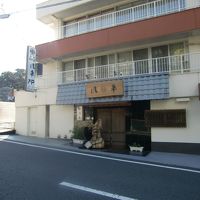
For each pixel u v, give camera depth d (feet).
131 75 51.52
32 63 63.87
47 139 62.64
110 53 60.90
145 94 48.44
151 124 49.83
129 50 58.49
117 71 57.21
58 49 63.82
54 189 23.58
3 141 56.18
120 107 57.72
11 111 101.96
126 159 39.93
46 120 67.97
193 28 47.24
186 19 48.03
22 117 73.77
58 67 67.77
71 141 57.88
